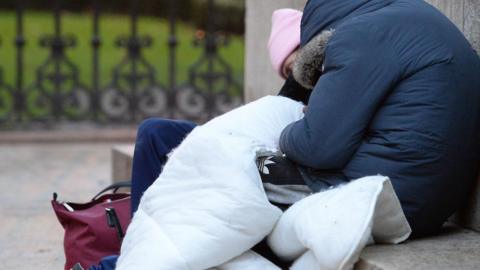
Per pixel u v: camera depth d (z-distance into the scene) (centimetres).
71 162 2098
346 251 725
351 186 757
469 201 897
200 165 816
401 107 798
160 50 3584
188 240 771
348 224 732
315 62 859
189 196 803
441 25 823
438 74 800
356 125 791
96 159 2145
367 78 788
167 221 791
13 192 1725
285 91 980
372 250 798
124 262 790
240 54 3503
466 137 819
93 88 2566
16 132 2442
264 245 851
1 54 3403
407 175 798
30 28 3759
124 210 999
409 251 794
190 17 3950
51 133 2420
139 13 4053
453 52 811
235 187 786
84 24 3903
